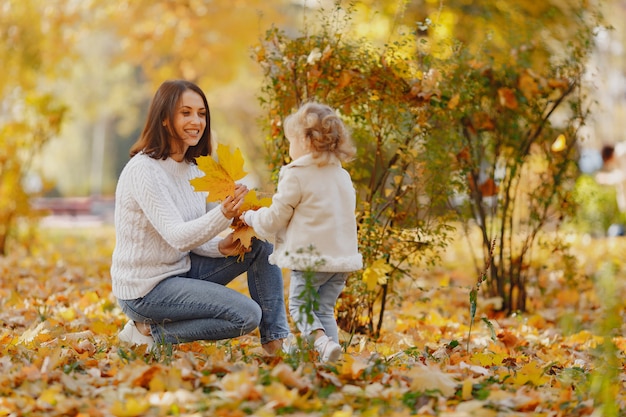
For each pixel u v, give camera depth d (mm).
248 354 4891
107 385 4172
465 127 7254
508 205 7801
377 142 6121
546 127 7688
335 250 4672
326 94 5980
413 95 5949
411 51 6188
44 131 12203
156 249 4871
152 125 4969
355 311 6156
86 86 31125
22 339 5422
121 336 5074
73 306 7406
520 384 4363
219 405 3664
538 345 6328
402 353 5070
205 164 4656
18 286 8602
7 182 12000
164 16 19234
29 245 12469
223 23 19359
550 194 7664
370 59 5969
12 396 3893
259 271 5043
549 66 7562
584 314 7676
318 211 4660
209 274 5047
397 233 6070
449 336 6652
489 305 7820
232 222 4891
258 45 6129
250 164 24516
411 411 3814
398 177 6129
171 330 4922
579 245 13773
